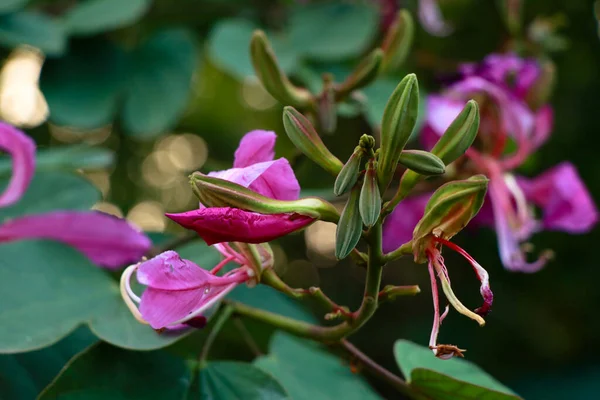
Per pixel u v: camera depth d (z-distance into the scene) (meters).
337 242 0.52
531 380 1.43
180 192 1.57
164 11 1.06
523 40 0.92
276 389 0.59
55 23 0.87
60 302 0.60
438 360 0.65
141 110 0.89
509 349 1.45
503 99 0.72
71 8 0.95
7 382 0.60
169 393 0.58
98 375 0.57
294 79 0.92
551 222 0.75
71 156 0.75
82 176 0.70
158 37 0.92
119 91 0.88
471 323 1.44
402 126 0.52
